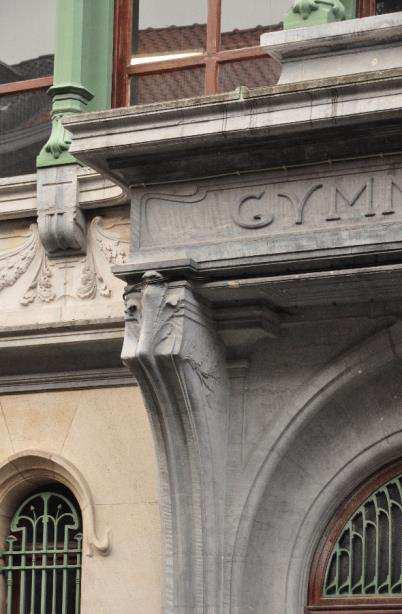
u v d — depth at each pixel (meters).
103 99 19.66
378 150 16.69
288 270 16.98
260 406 17.97
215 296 17.42
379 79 16.27
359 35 17.00
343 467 18.03
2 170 20.31
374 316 17.59
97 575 18.66
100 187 18.91
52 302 19.14
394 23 16.88
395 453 18.03
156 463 18.00
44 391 19.23
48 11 20.47
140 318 17.31
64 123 17.39
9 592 19.16
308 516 18.09
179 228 17.39
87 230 19.09
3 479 19.30
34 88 20.31
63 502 19.27
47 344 18.86
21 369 19.30
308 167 16.98
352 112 16.36
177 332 17.17
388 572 17.98
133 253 17.45
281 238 16.88
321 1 17.64
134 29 19.98
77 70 19.42
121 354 17.34
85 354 18.95
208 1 19.75
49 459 19.06
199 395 17.47
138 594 18.45
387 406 17.92
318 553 18.22
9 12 20.62
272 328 17.80
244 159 17.11
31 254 19.33
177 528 17.48
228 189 17.28
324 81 16.45
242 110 16.81
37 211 19.12
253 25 19.53
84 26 19.59
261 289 17.17
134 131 17.19
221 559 17.61
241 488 17.81
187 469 17.53
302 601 18.09
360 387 17.89
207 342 17.58
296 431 17.83
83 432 19.02
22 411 19.31
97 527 18.75
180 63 19.75
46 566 19.09
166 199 17.47
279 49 17.33
